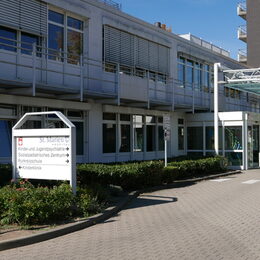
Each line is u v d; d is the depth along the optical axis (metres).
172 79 21.44
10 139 14.23
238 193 13.95
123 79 17.20
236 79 22.61
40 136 10.00
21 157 10.30
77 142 17.05
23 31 14.30
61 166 9.70
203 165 19.48
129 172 13.59
